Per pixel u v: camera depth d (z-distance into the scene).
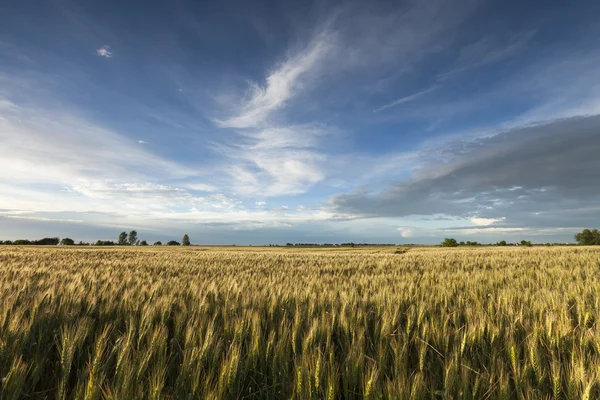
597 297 6.29
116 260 19.31
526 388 2.69
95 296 5.50
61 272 10.23
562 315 4.68
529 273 11.83
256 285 8.45
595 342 3.67
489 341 3.93
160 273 11.95
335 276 11.16
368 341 4.01
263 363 3.30
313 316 4.95
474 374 2.96
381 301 5.80
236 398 2.85
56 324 4.19
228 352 3.06
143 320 4.10
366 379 2.76
